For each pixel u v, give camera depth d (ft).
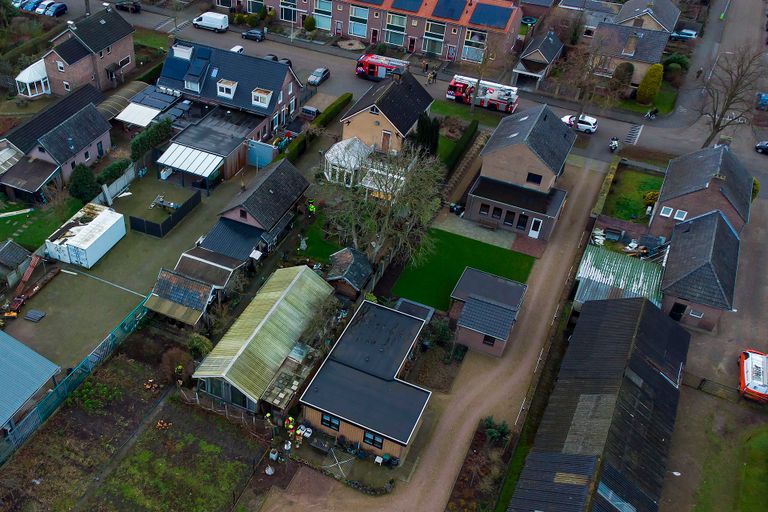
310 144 254.47
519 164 219.00
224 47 313.94
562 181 247.29
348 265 185.06
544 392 168.14
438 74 313.12
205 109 252.21
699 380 172.65
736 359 181.57
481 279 187.83
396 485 146.10
